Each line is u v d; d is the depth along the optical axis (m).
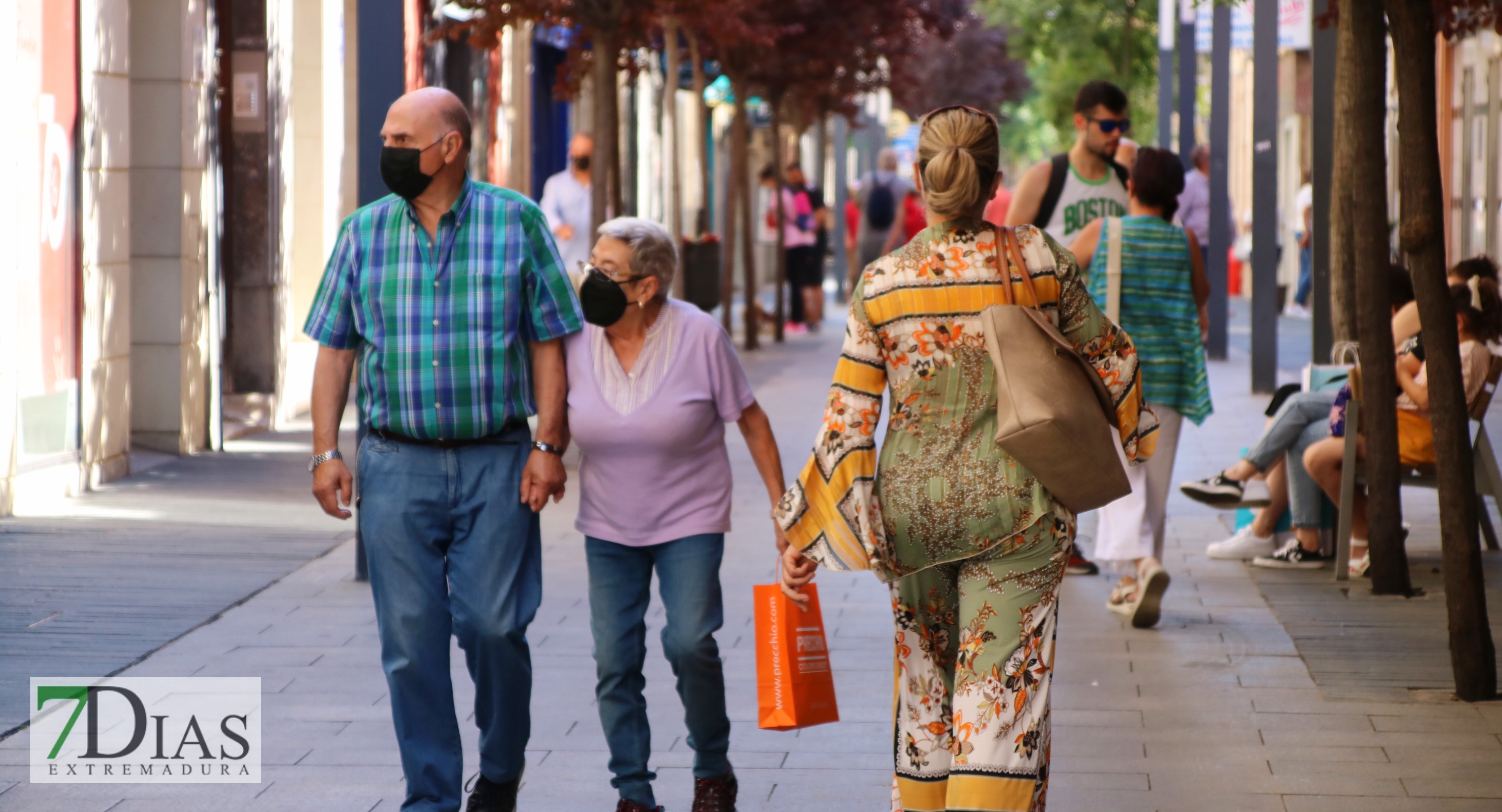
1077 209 20.45
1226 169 50.56
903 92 73.00
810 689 11.49
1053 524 10.16
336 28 41.84
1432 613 19.11
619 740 11.96
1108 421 10.52
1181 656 17.28
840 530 10.41
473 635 11.55
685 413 11.66
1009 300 10.24
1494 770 13.45
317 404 11.70
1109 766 13.60
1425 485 20.88
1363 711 15.18
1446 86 59.97
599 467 11.81
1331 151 30.91
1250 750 14.02
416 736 11.54
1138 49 99.12
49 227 25.53
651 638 17.89
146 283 30.88
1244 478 21.84
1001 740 10.12
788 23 55.69
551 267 11.62
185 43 30.70
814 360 51.59
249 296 36.78
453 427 11.43
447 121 11.29
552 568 21.55
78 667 16.36
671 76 47.50
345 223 11.69
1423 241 15.33
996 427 10.23
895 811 11.15
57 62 25.67
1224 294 51.09
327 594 19.83
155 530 23.47
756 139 103.88
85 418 26.86
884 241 57.75
